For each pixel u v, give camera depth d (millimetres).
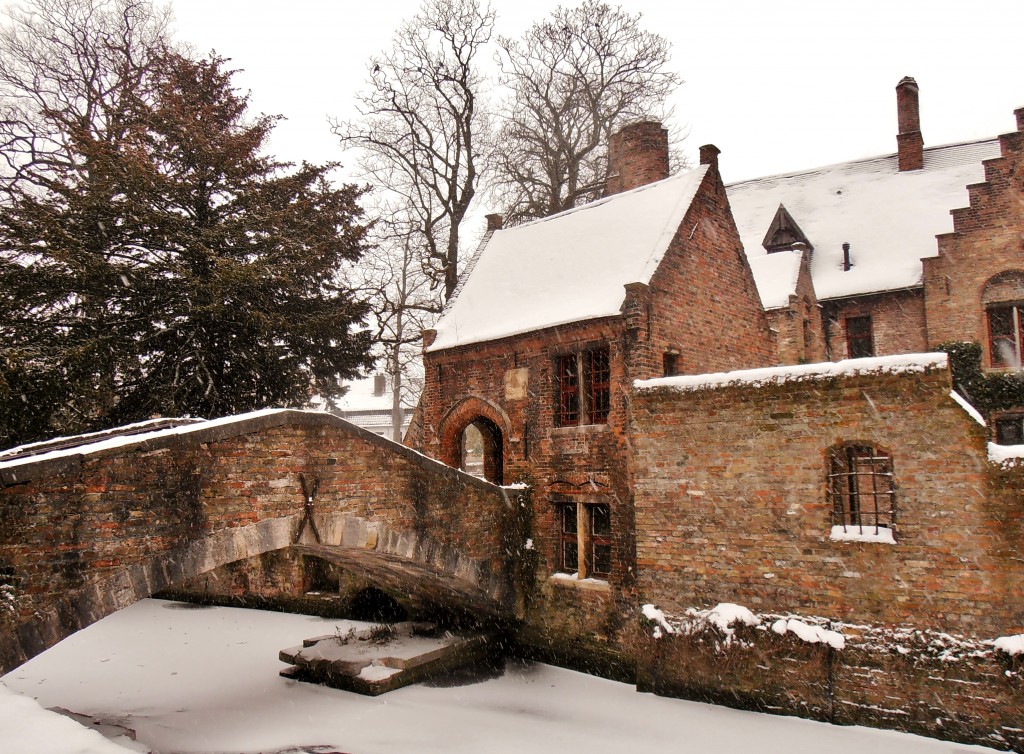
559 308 16156
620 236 16938
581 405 15219
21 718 6824
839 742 10062
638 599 12953
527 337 15953
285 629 19234
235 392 18609
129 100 20266
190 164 19422
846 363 11219
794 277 22422
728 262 17344
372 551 12406
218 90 21859
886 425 10828
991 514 10023
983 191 21375
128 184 17281
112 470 8969
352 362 20703
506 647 16062
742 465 11953
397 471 12789
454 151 24750
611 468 14320
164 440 9445
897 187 26828
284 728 12242
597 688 13375
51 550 8375
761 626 11516
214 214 19375
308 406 24750
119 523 9008
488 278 19484
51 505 8398
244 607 22266
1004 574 9891
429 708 12992
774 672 11281
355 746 11414
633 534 13812
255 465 10609
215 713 13055
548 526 15469
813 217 27719
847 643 10820
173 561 9516
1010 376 20125
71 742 6195
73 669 16078
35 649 8148
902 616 10500
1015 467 9922
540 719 12219
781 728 10672
